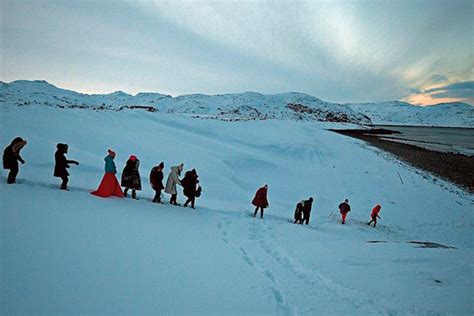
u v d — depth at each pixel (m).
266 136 38.53
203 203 12.90
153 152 19.97
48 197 7.26
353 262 6.16
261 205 11.72
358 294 4.57
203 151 23.23
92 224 6.08
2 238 4.62
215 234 7.82
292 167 26.36
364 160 33.59
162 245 5.84
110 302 3.54
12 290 3.42
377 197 20.88
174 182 10.79
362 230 12.94
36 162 13.08
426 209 19.06
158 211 8.80
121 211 7.59
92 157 15.70
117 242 5.44
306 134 48.62
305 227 11.13
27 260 4.13
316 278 5.21
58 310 3.23
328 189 21.69
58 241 4.92
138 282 4.15
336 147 40.31
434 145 59.81
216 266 5.28
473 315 4.04
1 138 15.23
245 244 7.45
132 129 25.77
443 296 4.61
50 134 18.39
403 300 4.41
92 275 4.09
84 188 9.84
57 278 3.84
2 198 6.51
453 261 6.52
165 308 3.62
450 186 25.45
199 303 3.87
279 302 4.23
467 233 15.55
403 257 6.68
